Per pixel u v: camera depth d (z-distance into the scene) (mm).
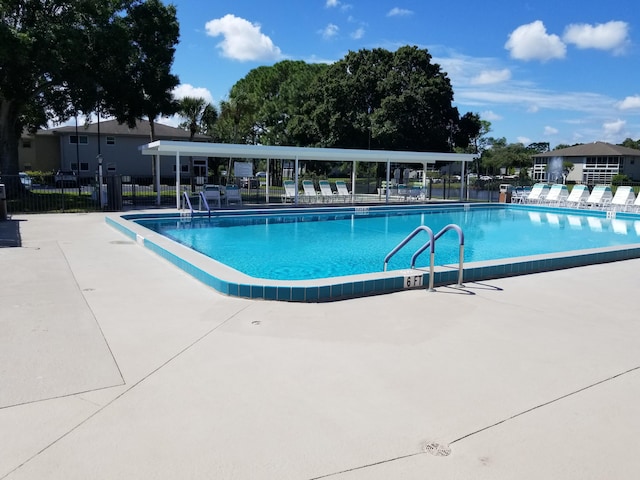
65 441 2664
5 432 2736
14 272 6809
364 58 38844
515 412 3123
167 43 24156
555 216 19500
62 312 4965
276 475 2420
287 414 3023
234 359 3855
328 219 17703
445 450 2676
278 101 44344
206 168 38250
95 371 3562
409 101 34812
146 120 42406
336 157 21391
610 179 47500
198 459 2537
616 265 8414
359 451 2646
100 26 18516
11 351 3900
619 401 3305
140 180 38562
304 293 5641
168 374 3545
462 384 3514
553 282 6945
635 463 2600
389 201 23734
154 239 8953
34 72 17031
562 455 2656
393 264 9484
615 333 4699
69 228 11867
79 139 38250
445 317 5129
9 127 18688
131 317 4855
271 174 41125
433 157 23188
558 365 3896
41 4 17031
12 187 17906
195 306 5312
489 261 7496
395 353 4070
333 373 3646
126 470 2430
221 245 11578
